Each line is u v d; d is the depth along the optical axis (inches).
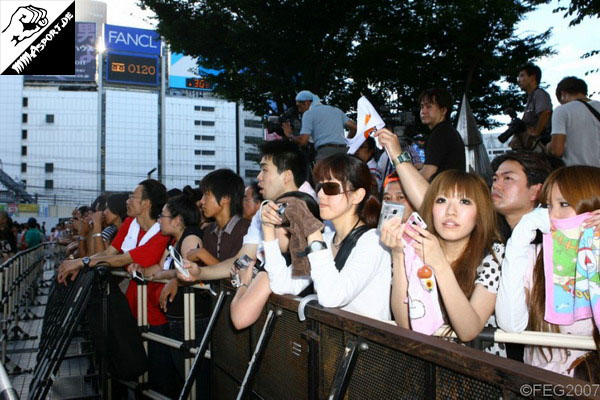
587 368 78.7
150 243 174.6
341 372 67.5
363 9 551.8
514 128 226.8
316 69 581.6
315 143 247.8
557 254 80.2
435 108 167.6
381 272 92.5
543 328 82.4
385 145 118.0
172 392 161.9
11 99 4089.6
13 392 57.2
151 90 4414.4
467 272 85.6
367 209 97.0
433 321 81.4
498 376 47.2
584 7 421.1
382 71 585.3
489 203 86.7
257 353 93.8
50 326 213.0
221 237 154.8
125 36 4333.2
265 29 553.9
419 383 58.6
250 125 3939.5
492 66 619.5
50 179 4089.6
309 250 84.7
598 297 74.6
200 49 588.4
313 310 78.7
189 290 143.9
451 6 573.6
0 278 240.5
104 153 4239.7
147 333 161.6
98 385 172.7
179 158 4443.9
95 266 162.4
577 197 78.4
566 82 178.5
